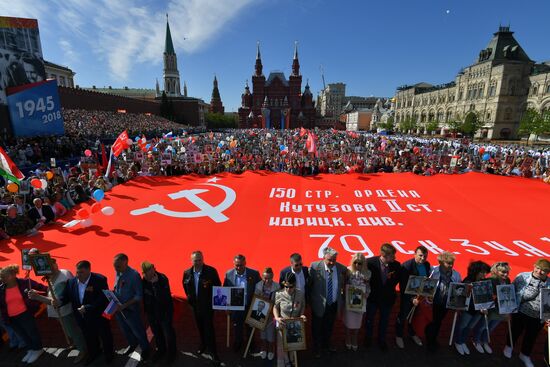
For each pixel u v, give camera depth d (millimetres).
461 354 4562
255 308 4305
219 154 21047
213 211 8336
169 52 123812
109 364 4418
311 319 4973
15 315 4266
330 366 4367
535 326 4227
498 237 6832
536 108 57375
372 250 6359
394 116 112125
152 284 4227
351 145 32156
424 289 4434
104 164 15445
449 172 15375
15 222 6836
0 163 7715
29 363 4441
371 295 4602
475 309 4320
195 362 4457
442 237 6898
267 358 4523
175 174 14992
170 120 90750
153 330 4418
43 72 23609
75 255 6043
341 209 8508
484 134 66000
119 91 140875
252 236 6992
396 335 4809
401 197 9242
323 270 4512
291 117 120125
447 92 79312
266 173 11312
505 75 60812
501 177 10664
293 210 8453
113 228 7293
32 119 22734
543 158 18688
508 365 4383
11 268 4281
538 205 8516
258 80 120250
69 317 4395
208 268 4449
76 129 36656
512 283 4504
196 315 4430
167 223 7625
